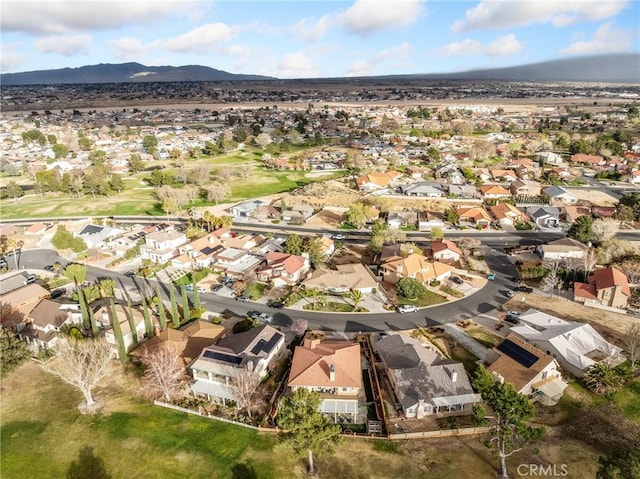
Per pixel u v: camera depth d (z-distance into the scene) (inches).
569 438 2422.5
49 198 7603.4
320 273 4306.1
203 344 3174.2
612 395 2733.8
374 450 2348.7
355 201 7057.1
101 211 6840.6
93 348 2984.7
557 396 2701.8
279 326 3612.2
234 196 7593.5
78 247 5073.8
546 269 4446.4
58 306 3654.0
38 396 2819.9
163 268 4778.5
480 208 6402.6
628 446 2357.3
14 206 7135.8
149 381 2844.5
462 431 2472.9
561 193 6993.1
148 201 7317.9
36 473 2268.7
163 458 2326.5
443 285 4291.3
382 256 4758.9
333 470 2231.8
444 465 2246.6
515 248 5172.2
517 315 3683.6
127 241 5339.6
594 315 3720.5
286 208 6771.7
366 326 3607.3
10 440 2475.4
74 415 2640.3
